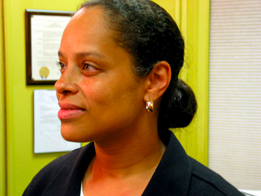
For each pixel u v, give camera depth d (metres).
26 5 2.00
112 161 0.66
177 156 0.66
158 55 0.63
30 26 2.00
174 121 0.76
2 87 2.01
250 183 2.36
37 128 2.08
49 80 2.07
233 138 2.36
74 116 0.59
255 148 2.34
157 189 0.61
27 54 2.02
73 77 0.59
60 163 0.86
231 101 2.34
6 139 2.03
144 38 0.60
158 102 0.69
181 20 2.20
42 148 2.10
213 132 2.37
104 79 0.58
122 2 0.61
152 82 0.64
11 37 1.99
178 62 0.70
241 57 2.30
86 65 0.59
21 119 2.05
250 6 2.26
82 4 0.66
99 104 0.58
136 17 0.60
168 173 0.63
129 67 0.60
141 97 0.63
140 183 0.65
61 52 0.61
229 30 2.29
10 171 2.03
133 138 0.64
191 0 2.20
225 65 2.32
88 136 0.60
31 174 2.10
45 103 2.08
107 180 0.68
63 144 2.14
